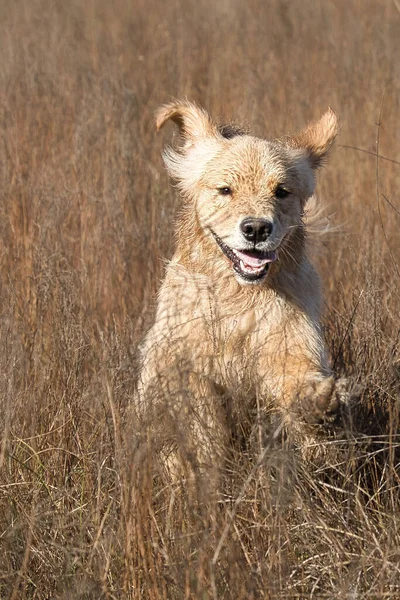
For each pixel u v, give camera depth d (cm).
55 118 1562
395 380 876
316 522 711
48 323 1035
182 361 742
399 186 1441
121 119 1491
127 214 1324
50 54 1898
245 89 1688
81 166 1377
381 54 1900
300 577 684
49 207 1250
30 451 841
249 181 884
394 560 679
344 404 745
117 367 803
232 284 877
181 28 2138
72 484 819
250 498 716
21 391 866
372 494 796
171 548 676
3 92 1625
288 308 857
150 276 1194
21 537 730
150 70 1934
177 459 740
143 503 670
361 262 1132
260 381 789
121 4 2673
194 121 969
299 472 759
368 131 1573
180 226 945
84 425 828
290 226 877
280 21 2288
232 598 632
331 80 1823
